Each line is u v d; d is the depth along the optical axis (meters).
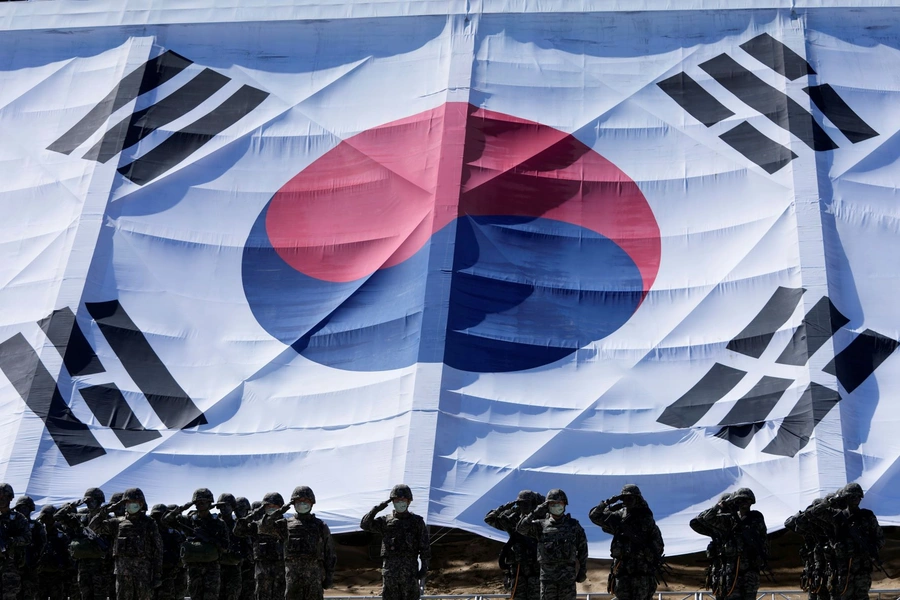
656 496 45.00
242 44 61.44
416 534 26.20
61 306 51.19
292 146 57.75
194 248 54.41
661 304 50.91
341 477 46.06
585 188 54.84
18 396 48.78
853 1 58.44
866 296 49.28
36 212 56.25
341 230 54.84
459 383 47.75
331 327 51.34
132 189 55.56
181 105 59.06
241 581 29.14
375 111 58.56
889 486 43.75
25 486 46.00
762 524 25.64
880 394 46.47
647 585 24.83
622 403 47.81
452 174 54.41
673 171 54.94
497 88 58.25
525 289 51.28
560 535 25.02
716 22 59.31
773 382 46.88
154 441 47.97
